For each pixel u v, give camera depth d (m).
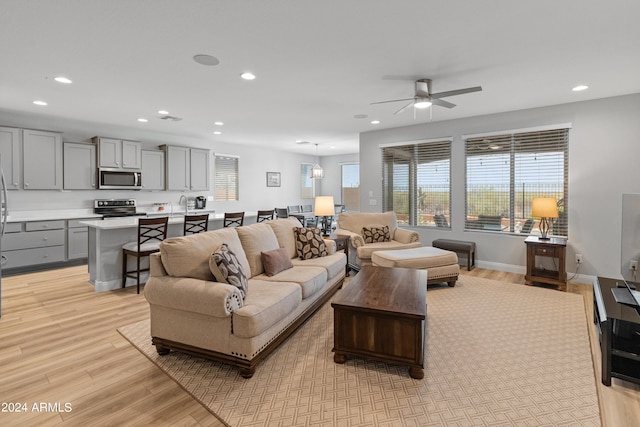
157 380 2.11
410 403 1.87
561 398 1.92
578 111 4.38
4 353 2.44
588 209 4.36
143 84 3.71
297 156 9.91
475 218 5.33
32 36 2.59
